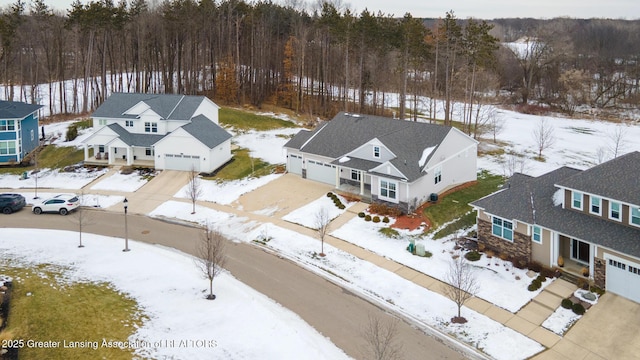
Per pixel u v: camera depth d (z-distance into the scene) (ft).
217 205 125.90
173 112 165.37
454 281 76.54
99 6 215.92
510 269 86.94
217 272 81.56
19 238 102.73
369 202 119.65
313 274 88.28
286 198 125.90
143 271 87.15
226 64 239.50
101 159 158.61
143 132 162.30
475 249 94.99
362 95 232.53
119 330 67.46
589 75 276.62
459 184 129.80
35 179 145.07
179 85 236.84
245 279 85.97
